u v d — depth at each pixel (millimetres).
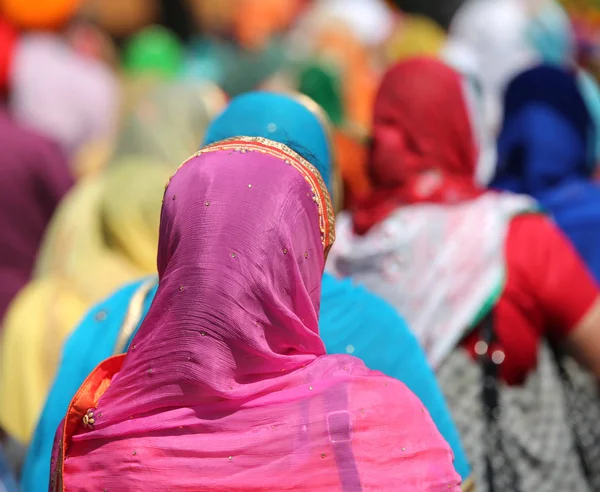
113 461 3820
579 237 7223
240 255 3793
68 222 6652
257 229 3830
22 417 6254
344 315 5008
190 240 3836
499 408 5770
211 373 3754
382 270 5938
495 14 12586
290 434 3809
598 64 12859
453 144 6320
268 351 3820
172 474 3770
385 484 3848
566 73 7441
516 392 5836
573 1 14984
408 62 6441
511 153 7477
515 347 5789
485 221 5879
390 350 5004
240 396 3797
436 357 5762
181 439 3793
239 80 9062
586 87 7520
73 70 12188
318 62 8680
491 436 5754
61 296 6422
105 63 14672
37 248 9039
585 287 5863
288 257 3875
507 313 5781
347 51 13750
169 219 3955
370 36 14922
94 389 3986
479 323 5805
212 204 3861
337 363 3992
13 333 6406
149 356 3834
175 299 3805
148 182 6574
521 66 12328
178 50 16172
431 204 6090
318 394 3869
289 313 3844
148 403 3830
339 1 15305
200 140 8180
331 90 8531
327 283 5055
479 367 5789
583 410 6273
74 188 9266
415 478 3918
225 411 3812
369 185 6488
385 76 6477
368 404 3902
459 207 6012
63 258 6586
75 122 12094
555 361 6129
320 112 5066
